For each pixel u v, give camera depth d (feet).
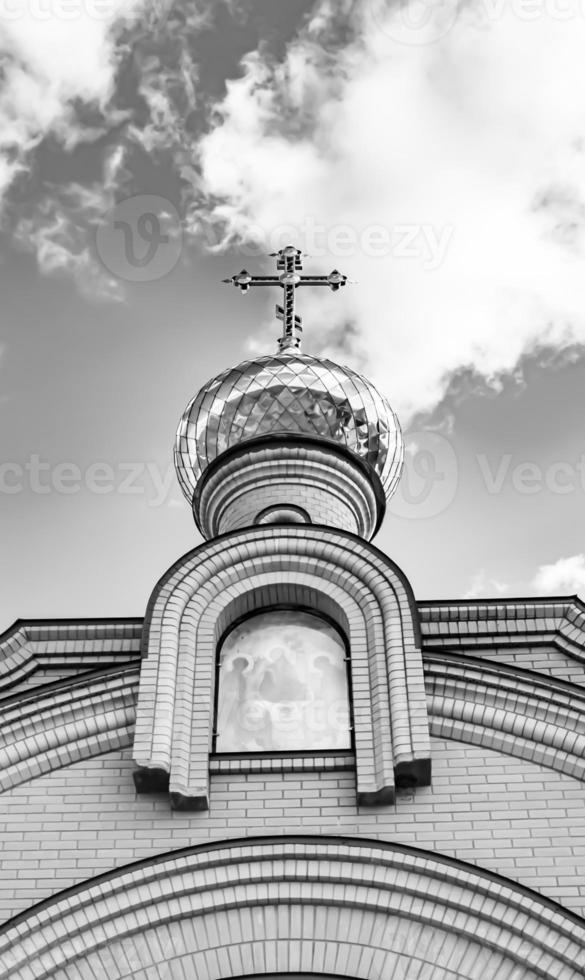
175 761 37.11
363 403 61.93
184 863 35.37
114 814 37.17
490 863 35.70
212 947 34.37
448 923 34.45
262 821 36.73
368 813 36.78
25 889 35.65
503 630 42.50
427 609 42.86
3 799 37.81
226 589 41.34
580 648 42.04
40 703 39.45
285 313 67.87
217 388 62.03
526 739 38.45
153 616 40.22
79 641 42.83
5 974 33.78
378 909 34.86
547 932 34.04
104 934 34.45
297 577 41.42
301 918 34.83
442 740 38.65
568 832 36.32
